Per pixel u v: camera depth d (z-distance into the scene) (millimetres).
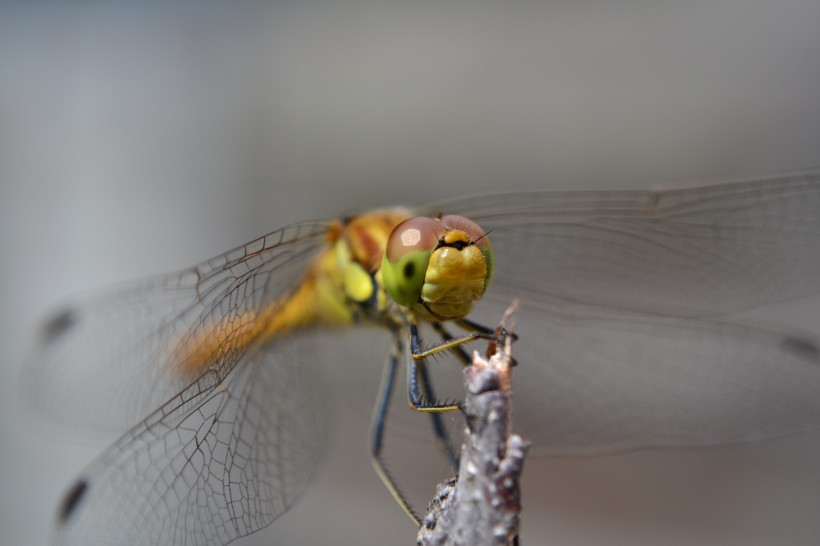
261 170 210
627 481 185
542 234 170
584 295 171
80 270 203
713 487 184
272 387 162
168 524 151
